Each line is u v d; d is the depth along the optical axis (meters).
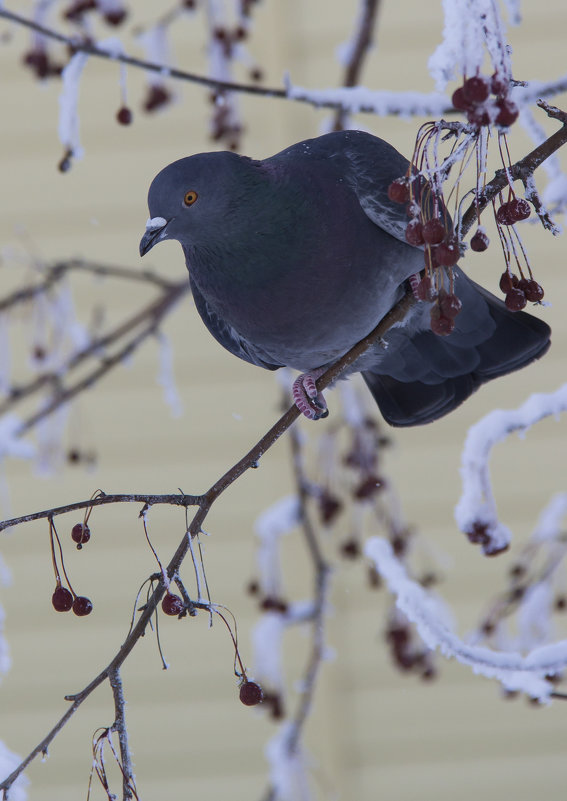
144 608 4.93
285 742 8.88
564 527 12.45
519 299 5.33
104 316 13.27
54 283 10.26
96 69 13.17
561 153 10.63
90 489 13.15
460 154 4.65
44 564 13.09
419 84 13.00
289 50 13.04
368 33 9.27
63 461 10.76
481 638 8.64
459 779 13.00
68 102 7.20
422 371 8.14
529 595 8.67
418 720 13.06
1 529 5.00
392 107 7.06
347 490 9.95
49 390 11.63
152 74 9.66
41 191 13.27
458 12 4.52
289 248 6.84
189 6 9.82
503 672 5.59
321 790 12.77
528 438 12.92
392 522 9.66
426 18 12.98
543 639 8.57
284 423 5.64
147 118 13.20
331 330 7.21
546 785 12.91
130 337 13.22
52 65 9.70
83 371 13.12
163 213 6.76
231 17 10.67
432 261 4.96
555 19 12.73
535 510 12.88
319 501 9.78
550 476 12.88
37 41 9.56
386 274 7.02
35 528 13.09
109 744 4.70
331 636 13.04
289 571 12.91
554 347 12.84
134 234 13.30
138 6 13.12
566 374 12.88
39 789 12.98
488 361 7.98
